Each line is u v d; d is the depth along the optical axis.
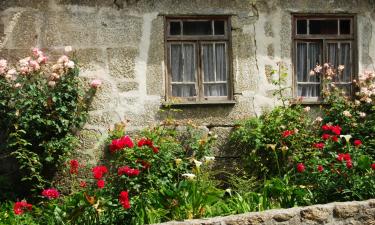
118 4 7.29
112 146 5.90
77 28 7.20
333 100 7.68
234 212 5.77
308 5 7.72
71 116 6.96
